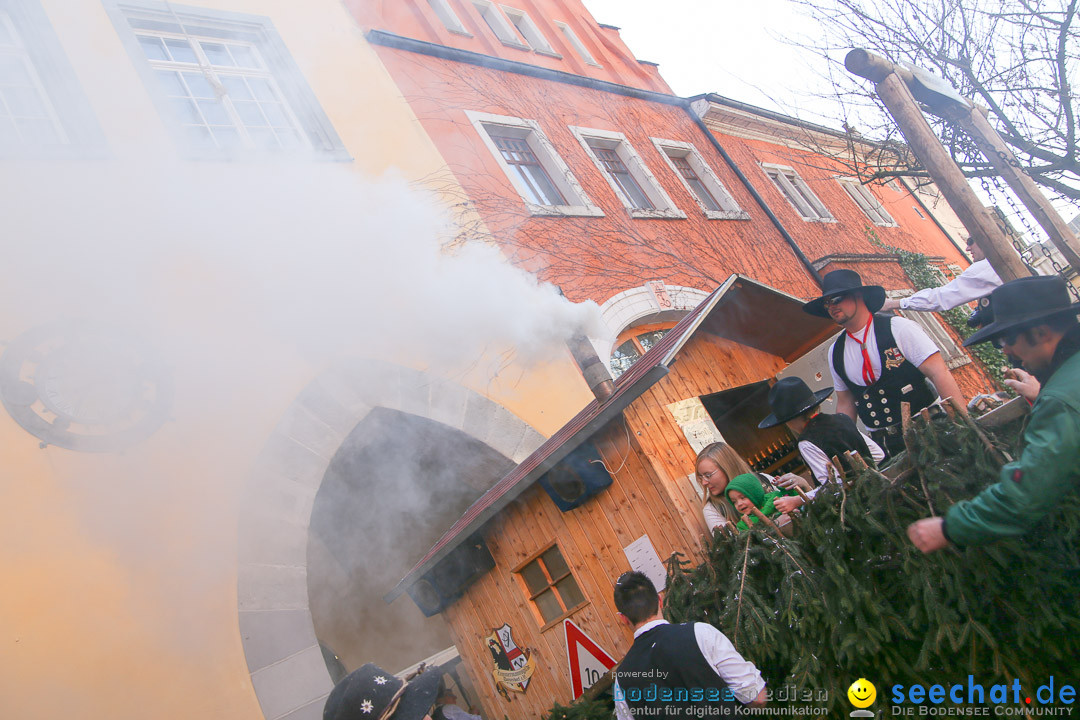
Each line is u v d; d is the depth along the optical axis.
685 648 2.84
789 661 3.12
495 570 5.38
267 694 5.30
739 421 6.52
